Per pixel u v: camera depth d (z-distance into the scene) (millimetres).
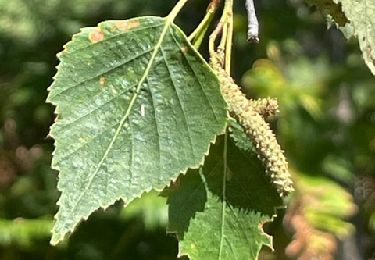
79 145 273
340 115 763
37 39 872
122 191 272
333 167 717
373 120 791
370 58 284
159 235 779
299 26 762
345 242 771
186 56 280
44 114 893
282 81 713
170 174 276
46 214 830
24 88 873
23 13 873
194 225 295
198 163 277
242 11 716
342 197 643
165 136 278
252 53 748
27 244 750
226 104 277
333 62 821
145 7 795
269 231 657
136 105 278
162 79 280
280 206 296
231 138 293
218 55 285
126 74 279
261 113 293
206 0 729
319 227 629
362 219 811
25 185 855
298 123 707
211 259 295
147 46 281
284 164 285
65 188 270
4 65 891
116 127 276
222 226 296
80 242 794
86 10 855
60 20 862
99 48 279
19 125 916
